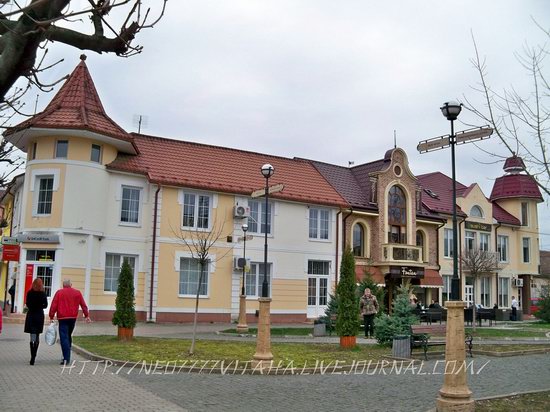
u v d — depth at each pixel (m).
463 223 43.22
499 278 46.00
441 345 17.44
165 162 30.50
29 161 26.86
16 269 27.52
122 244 28.02
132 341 18.08
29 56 3.78
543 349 18.30
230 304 30.34
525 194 48.53
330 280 34.53
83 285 26.19
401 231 37.88
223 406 9.46
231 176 32.09
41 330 13.59
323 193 35.12
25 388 10.58
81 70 28.78
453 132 10.23
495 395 10.45
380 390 11.08
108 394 10.24
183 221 29.62
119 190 28.19
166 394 10.39
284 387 11.37
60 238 25.86
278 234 32.69
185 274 29.45
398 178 37.78
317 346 18.11
